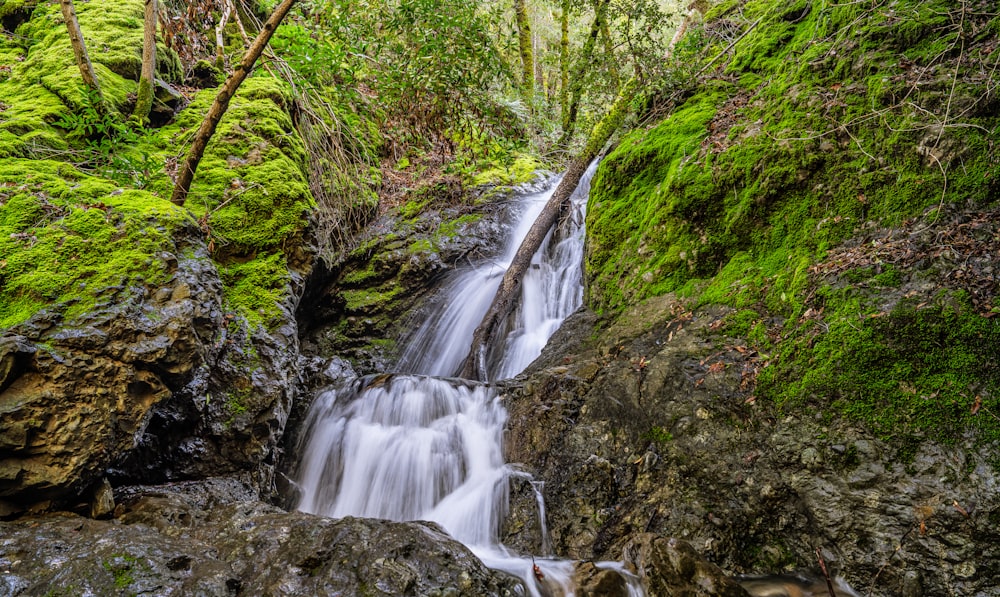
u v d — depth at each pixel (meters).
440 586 2.50
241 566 2.54
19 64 6.09
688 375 3.96
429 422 4.64
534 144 10.05
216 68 7.29
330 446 4.67
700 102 6.38
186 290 3.39
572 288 6.47
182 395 3.78
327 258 6.32
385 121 7.46
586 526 3.56
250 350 4.41
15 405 2.68
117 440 3.01
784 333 3.88
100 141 5.26
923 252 3.65
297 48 6.54
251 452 4.11
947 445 2.94
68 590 2.14
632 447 3.82
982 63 4.08
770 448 3.41
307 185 6.28
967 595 2.62
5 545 2.39
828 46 5.22
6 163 4.32
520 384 4.70
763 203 4.71
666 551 3.01
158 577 2.28
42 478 2.74
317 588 2.39
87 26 6.47
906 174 4.03
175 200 4.73
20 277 3.18
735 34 7.40
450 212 7.73
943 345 3.21
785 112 5.03
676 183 5.28
